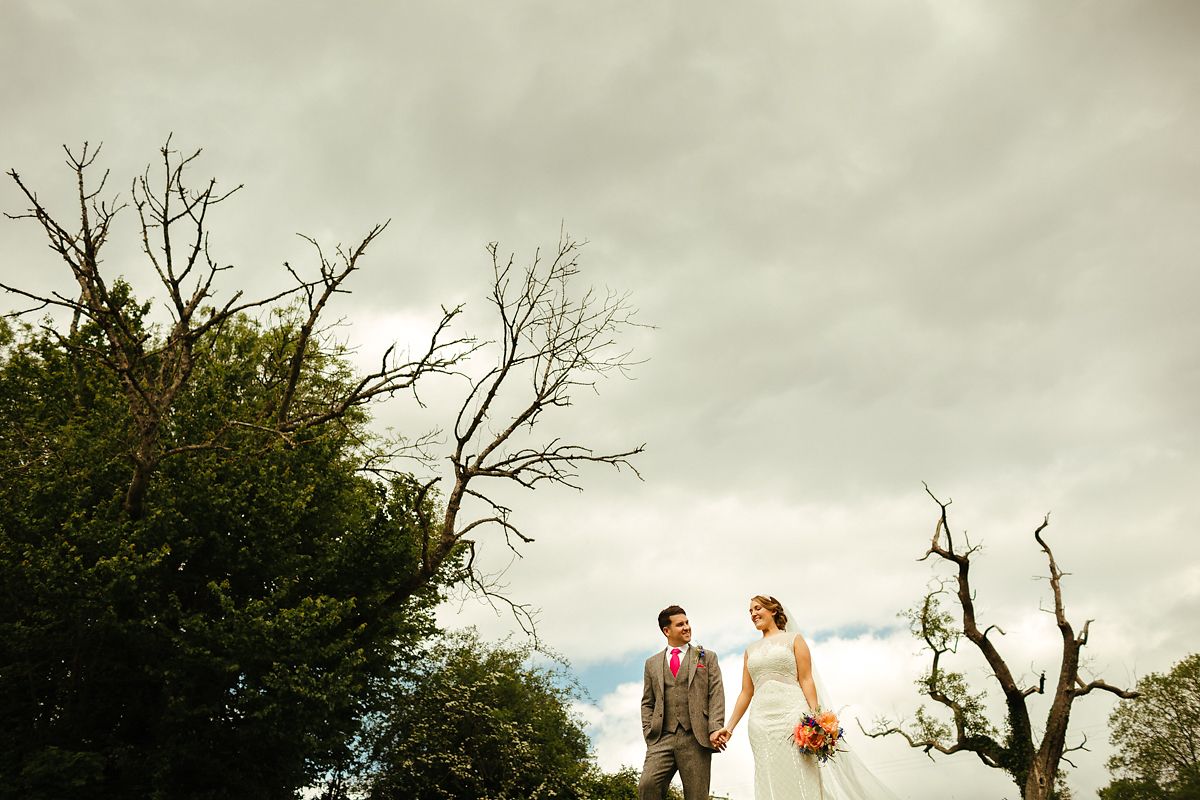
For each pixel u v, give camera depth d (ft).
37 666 57.06
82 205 53.16
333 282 57.16
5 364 67.51
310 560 65.92
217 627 55.72
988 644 101.14
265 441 64.49
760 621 25.82
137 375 58.80
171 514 58.70
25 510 56.85
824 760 23.43
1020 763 96.68
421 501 65.87
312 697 56.39
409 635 71.92
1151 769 117.29
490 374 62.80
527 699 110.11
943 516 106.83
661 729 26.53
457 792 91.61
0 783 52.16
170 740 56.95
